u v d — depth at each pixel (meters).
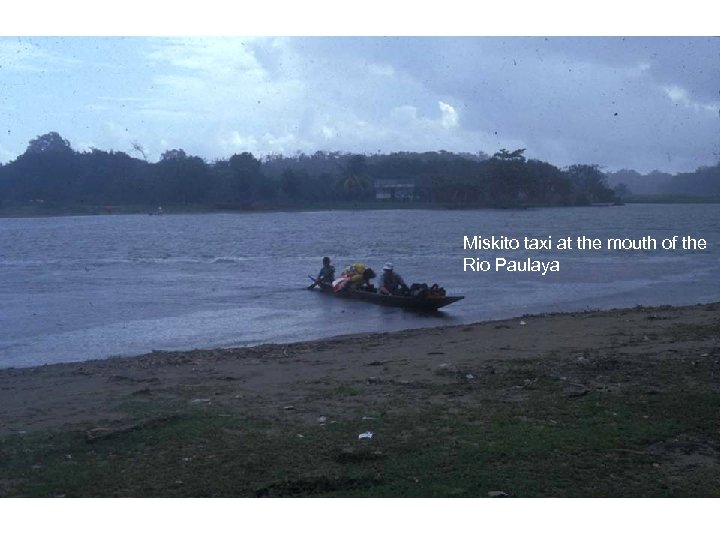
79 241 57.41
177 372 12.52
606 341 14.08
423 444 7.92
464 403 9.59
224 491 6.88
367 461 7.48
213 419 8.95
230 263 40.34
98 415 9.47
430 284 29.30
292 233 63.78
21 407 10.13
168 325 20.38
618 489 6.84
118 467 7.43
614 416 8.77
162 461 7.58
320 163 116.69
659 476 7.10
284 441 8.11
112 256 45.22
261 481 7.06
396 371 11.85
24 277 33.50
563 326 16.52
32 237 61.84
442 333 16.52
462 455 7.58
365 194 102.38
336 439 8.16
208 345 17.45
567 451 7.68
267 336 18.59
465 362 12.35
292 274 34.34
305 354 14.11
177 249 50.12
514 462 7.42
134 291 28.11
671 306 20.80
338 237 58.50
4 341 18.27
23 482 7.10
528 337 15.03
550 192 98.06
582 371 11.24
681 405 9.16
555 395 9.84
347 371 12.08
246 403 9.86
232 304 24.48
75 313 22.67
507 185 95.62
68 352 16.89
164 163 92.75
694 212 88.06
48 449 7.96
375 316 21.78
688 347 13.02
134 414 9.41
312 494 6.81
